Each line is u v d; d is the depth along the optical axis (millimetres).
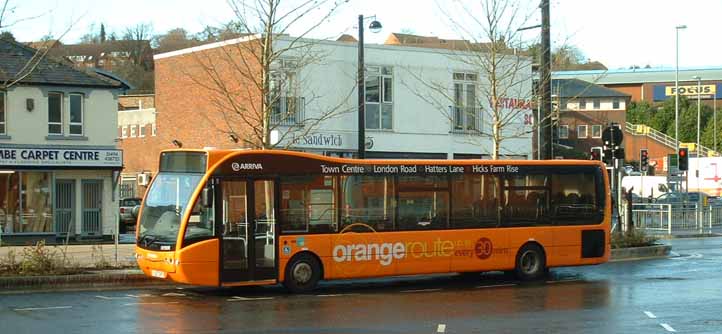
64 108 36500
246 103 35438
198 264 17594
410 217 19906
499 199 21047
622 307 16172
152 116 56625
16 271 19375
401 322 14203
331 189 19094
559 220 21812
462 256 20406
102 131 37344
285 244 18516
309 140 36000
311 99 34688
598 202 22375
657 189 65875
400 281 21578
